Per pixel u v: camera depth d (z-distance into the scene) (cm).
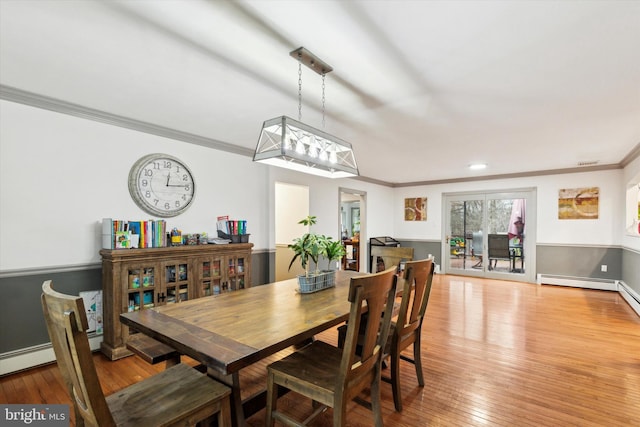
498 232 653
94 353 286
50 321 119
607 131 338
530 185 612
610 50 182
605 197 543
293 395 221
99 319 292
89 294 288
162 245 307
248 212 430
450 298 488
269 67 207
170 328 155
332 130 336
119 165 307
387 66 202
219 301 207
